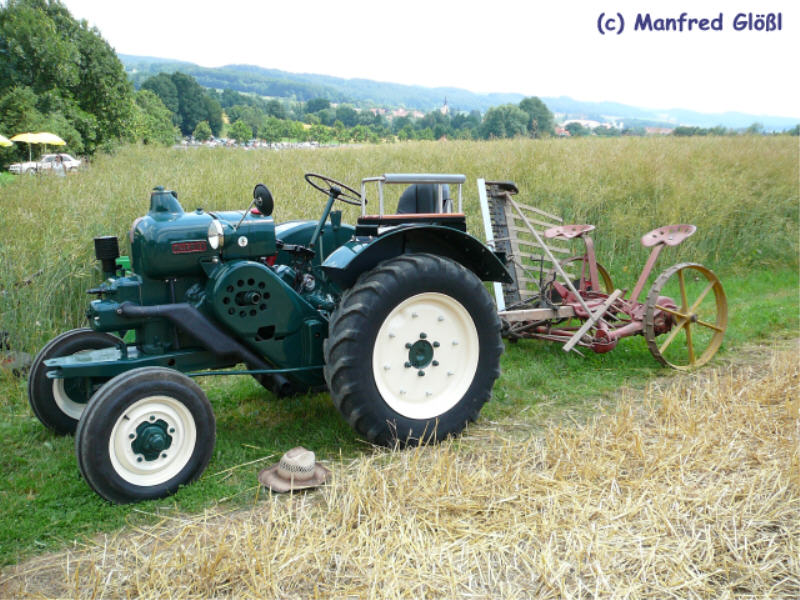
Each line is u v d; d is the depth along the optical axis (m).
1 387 4.52
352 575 2.35
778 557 2.47
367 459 3.33
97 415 2.79
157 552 2.52
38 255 5.50
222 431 3.80
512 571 2.41
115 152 13.46
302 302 3.58
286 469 3.08
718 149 12.60
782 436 3.51
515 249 5.63
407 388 3.53
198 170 8.68
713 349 5.27
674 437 3.54
